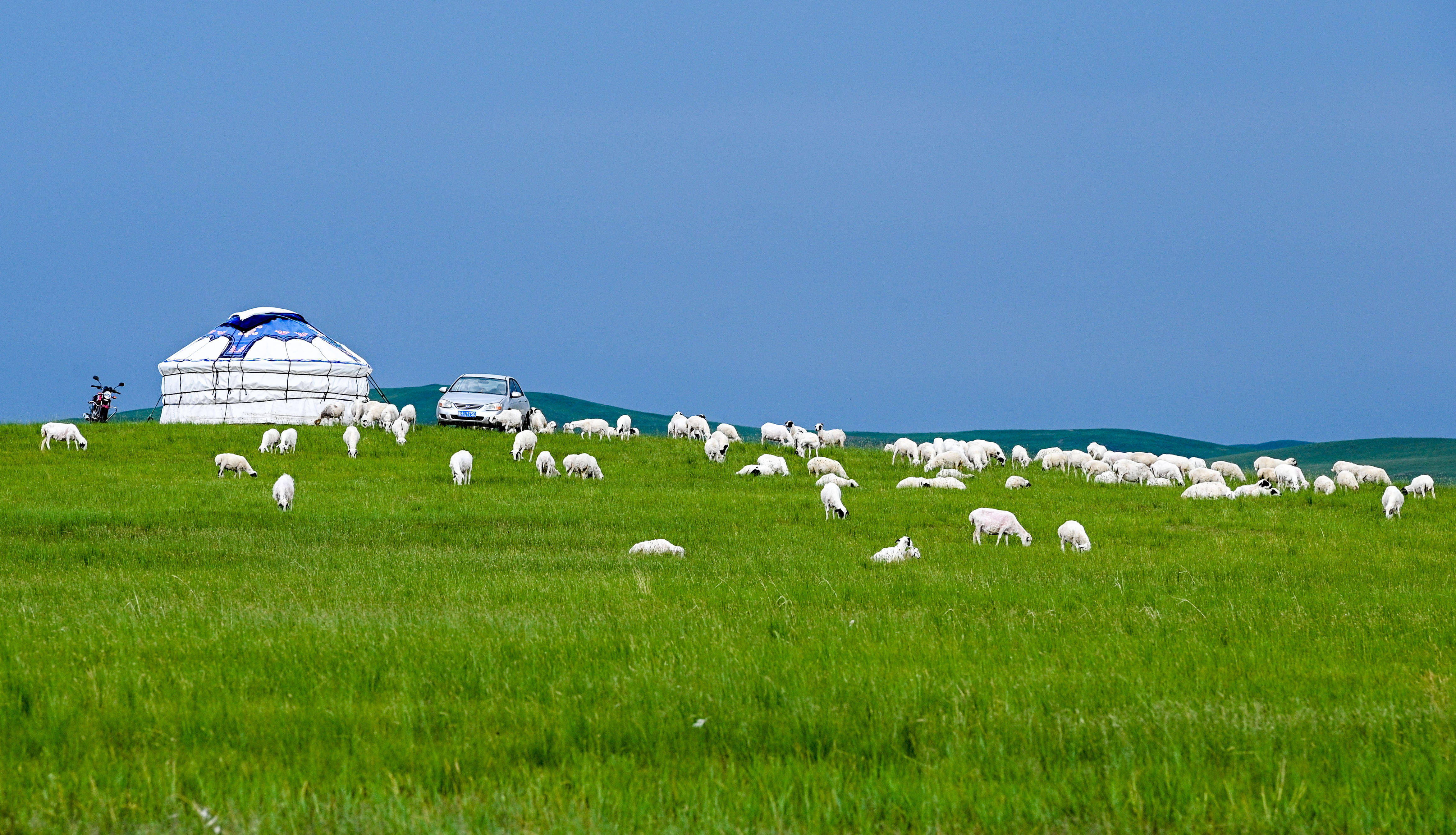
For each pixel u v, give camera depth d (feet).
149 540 252.21
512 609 162.61
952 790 81.30
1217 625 152.35
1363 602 178.29
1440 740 93.15
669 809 78.84
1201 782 83.66
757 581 195.93
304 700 106.42
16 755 89.30
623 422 564.71
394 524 286.87
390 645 129.70
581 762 88.28
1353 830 74.59
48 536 258.78
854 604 171.73
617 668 119.24
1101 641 139.03
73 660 121.49
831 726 96.94
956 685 110.42
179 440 467.11
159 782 81.20
